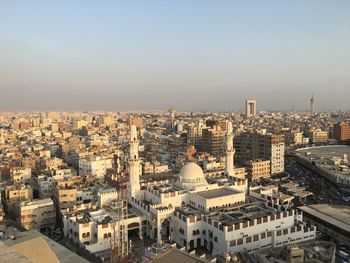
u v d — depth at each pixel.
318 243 141.25
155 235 159.62
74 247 153.50
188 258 100.12
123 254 135.50
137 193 185.88
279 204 175.62
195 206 171.00
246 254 129.25
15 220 189.62
